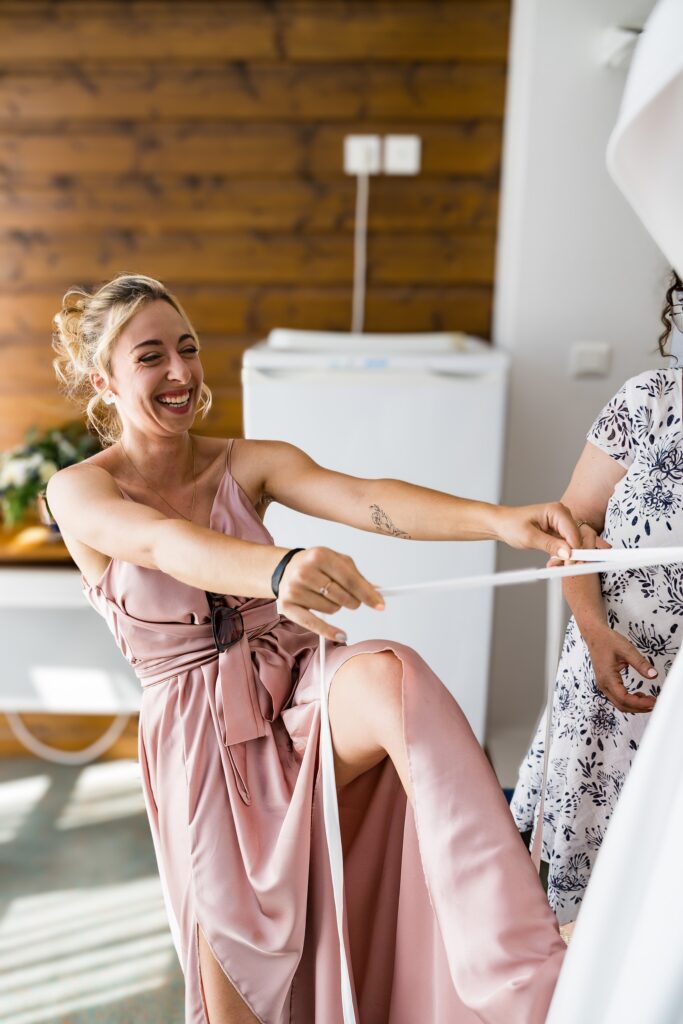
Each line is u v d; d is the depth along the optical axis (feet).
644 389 4.18
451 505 3.97
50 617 8.76
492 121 8.50
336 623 7.75
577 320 7.92
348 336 7.99
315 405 7.37
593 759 4.53
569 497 4.50
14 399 9.19
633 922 2.64
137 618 4.17
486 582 3.17
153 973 6.17
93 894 7.04
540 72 7.41
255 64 8.39
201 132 8.57
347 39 8.30
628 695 4.19
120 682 8.95
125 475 4.35
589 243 7.75
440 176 8.65
